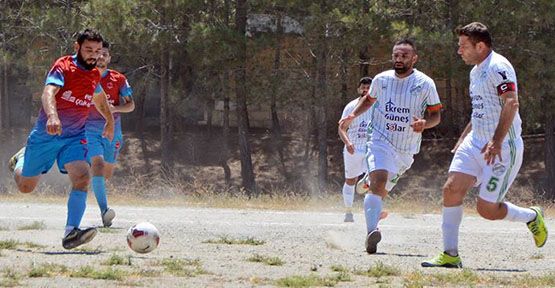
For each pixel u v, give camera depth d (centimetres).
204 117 6862
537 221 1616
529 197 5006
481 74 1501
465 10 4884
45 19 5275
